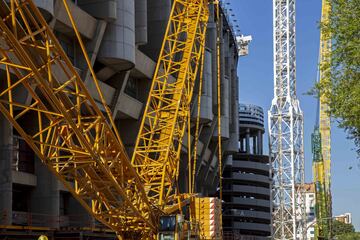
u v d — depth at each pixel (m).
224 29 121.75
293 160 125.62
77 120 33.00
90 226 58.94
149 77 74.75
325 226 158.38
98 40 60.53
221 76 108.06
